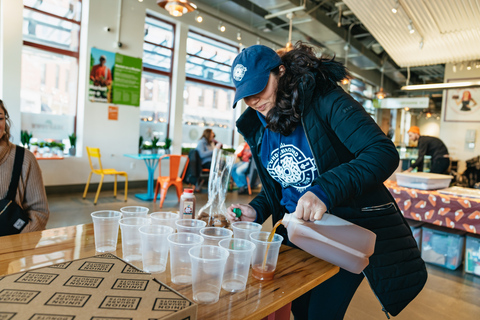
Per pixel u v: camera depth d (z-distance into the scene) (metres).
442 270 3.22
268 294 0.78
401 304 1.21
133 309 0.52
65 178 5.77
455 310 2.43
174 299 0.56
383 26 4.25
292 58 1.08
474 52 4.82
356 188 0.92
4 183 1.54
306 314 1.33
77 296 0.55
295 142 1.19
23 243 1.00
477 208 2.85
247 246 0.87
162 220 1.05
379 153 0.95
